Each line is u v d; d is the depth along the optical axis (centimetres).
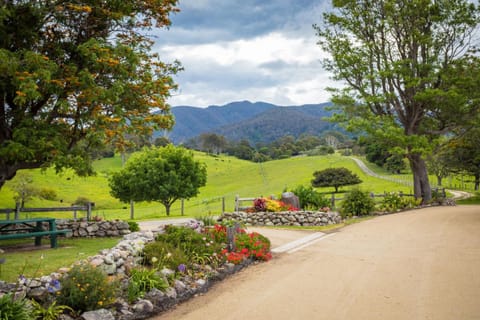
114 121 1157
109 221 1518
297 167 9138
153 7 1352
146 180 3862
